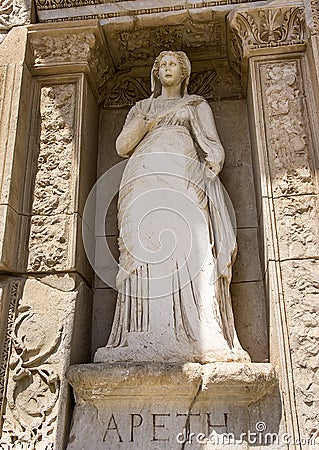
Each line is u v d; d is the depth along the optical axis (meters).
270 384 3.05
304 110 3.82
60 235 3.61
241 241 3.92
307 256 3.38
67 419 3.12
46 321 3.38
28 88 4.09
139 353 3.16
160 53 4.31
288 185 3.59
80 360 3.46
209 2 4.20
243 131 4.34
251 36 4.07
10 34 4.21
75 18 4.27
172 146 3.70
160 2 4.25
